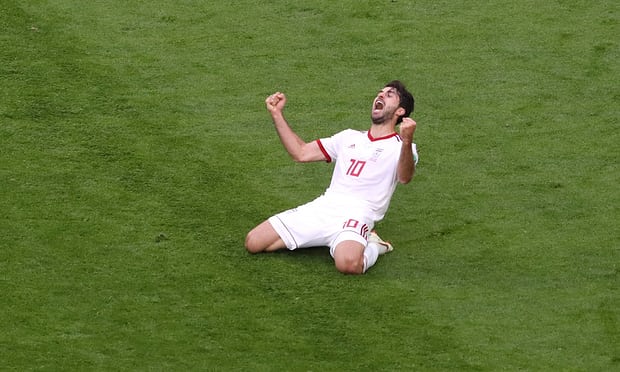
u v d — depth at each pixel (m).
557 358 28.30
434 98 39.44
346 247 31.16
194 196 34.62
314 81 40.38
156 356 28.03
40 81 39.75
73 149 36.50
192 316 29.53
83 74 40.25
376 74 40.66
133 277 31.00
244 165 36.22
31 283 30.58
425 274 31.47
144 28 42.84
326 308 29.95
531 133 37.78
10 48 41.28
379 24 43.12
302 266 31.67
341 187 32.19
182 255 31.97
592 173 35.84
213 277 31.11
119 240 32.47
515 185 35.38
